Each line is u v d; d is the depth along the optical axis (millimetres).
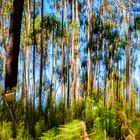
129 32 15516
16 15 6543
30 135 3686
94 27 14766
